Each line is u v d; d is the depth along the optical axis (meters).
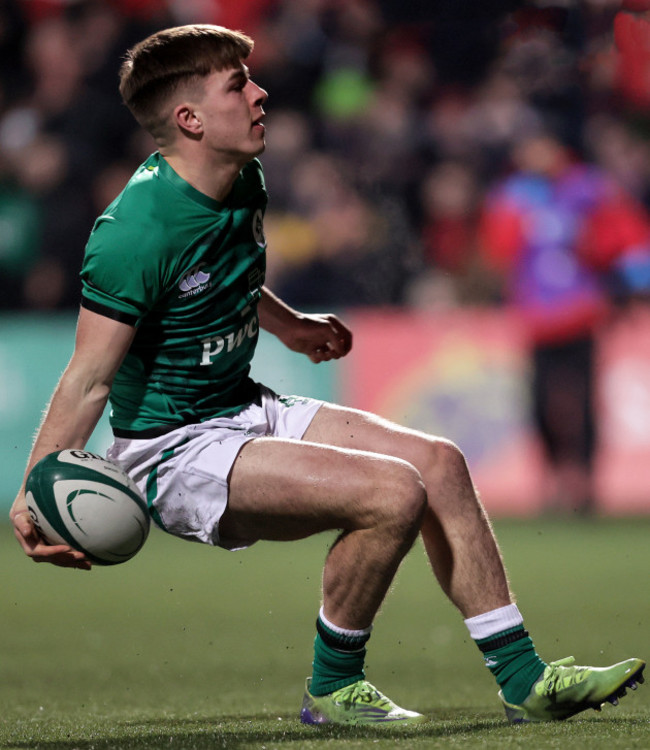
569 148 41.88
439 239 41.94
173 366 11.83
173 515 11.78
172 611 22.02
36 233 41.41
